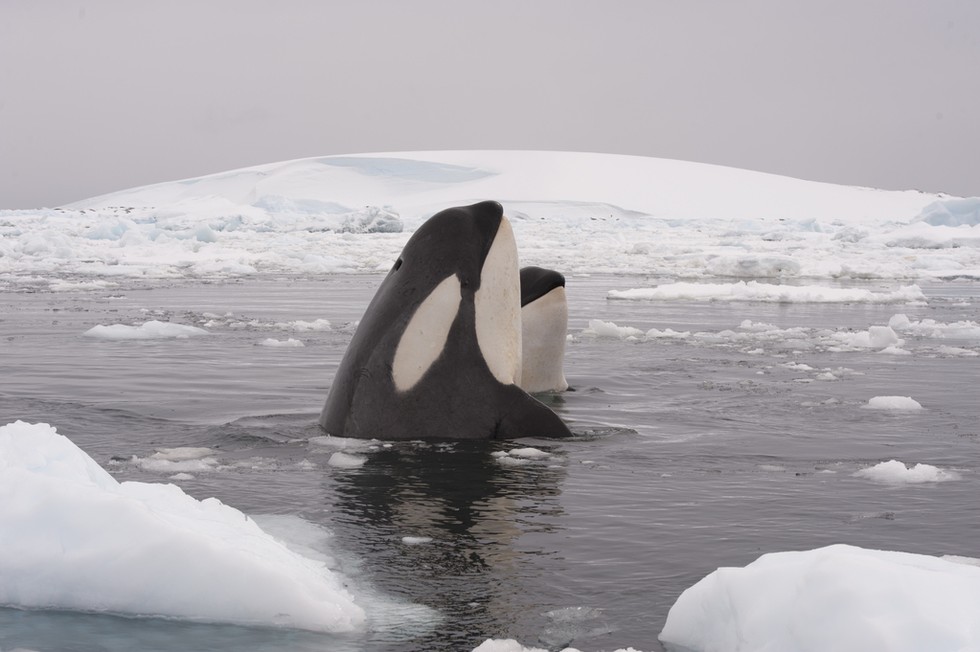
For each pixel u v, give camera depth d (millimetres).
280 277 56656
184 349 23578
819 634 5379
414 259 13422
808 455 12547
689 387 18453
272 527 9047
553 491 10531
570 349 24578
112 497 7152
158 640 6316
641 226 149125
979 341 27969
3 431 8250
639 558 8227
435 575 7770
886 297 42438
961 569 5930
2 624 6562
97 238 88875
